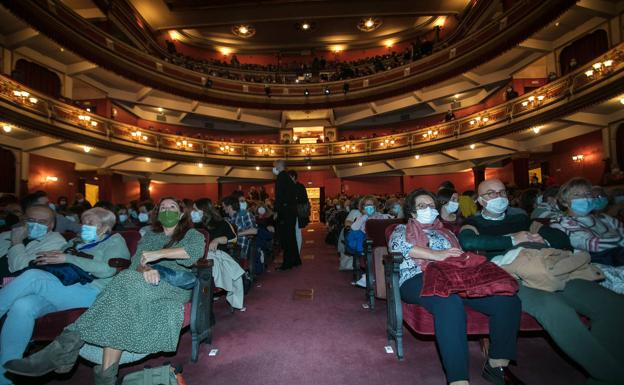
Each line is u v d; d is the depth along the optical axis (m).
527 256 2.11
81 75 14.36
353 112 21.11
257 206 7.14
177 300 2.26
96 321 1.88
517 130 12.50
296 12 18.58
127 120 17.78
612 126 10.35
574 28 11.65
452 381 1.82
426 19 20.34
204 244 2.54
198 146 18.30
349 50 23.17
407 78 17.41
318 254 7.40
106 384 1.86
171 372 1.70
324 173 21.38
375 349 2.57
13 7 9.84
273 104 19.72
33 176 12.61
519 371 2.22
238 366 2.35
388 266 2.53
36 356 1.73
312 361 2.41
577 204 2.38
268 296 4.12
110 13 14.73
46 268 2.10
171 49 19.59
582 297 1.99
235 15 18.61
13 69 11.72
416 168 19.50
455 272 1.98
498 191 2.53
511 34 12.40
